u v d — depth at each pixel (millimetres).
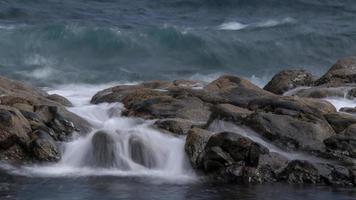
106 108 31922
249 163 25547
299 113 28766
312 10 72562
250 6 73438
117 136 27156
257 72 53844
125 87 35750
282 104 29375
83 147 27344
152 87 35969
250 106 30203
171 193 23172
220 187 24141
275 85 37625
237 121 28234
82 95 38344
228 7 73125
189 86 36531
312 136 27188
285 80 37625
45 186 23750
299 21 67500
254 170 25156
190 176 25766
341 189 24125
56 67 51250
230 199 22531
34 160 26844
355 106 33469
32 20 62156
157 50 57125
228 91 32531
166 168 26562
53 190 23250
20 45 54438
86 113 31328
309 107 29734
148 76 49844
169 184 24453
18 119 27562
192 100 31375
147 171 26312
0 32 55531
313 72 55812
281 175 25109
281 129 27359
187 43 57906
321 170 25078
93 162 26844
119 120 30109
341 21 68500
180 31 58500
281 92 37125
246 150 25672
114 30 57406
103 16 66312
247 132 27688
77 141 27938
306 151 26688
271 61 57406
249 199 22578
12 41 54562
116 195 22781
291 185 24578
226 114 28453
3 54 52875
